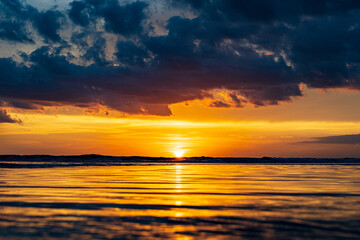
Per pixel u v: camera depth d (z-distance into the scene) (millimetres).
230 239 13914
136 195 26172
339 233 14750
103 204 21906
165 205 21609
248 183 36312
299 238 14039
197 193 27500
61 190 29141
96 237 14164
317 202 22812
